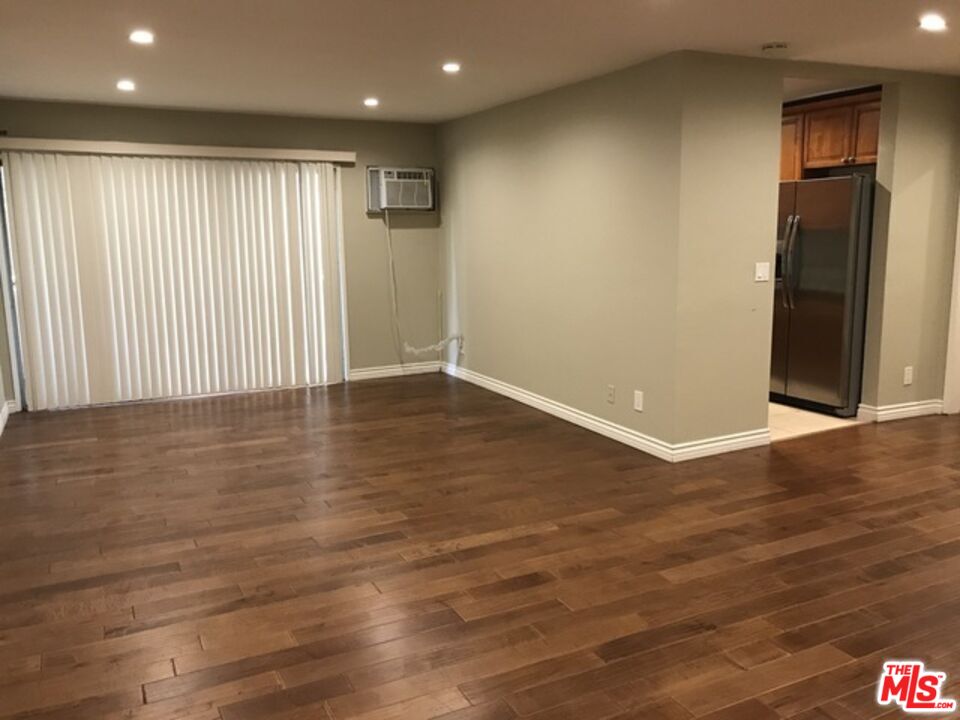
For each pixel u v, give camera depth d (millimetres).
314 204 6527
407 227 7004
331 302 6707
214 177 6105
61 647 2564
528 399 5953
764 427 4801
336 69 4539
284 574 3100
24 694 2305
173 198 5992
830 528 3508
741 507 3773
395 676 2387
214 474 4352
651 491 4012
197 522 3648
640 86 4449
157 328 6098
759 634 2613
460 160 6617
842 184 5160
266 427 5363
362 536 3477
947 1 3262
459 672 2408
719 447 4633
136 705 2250
